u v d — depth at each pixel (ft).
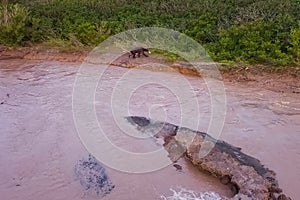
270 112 28.73
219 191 20.62
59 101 31.09
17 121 27.96
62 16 47.85
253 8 42.50
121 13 46.73
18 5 47.47
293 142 24.81
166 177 21.68
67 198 20.25
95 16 46.88
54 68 39.24
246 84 33.83
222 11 44.06
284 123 27.14
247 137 25.29
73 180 21.53
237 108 29.32
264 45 36.68
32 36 45.03
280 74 34.81
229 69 35.83
